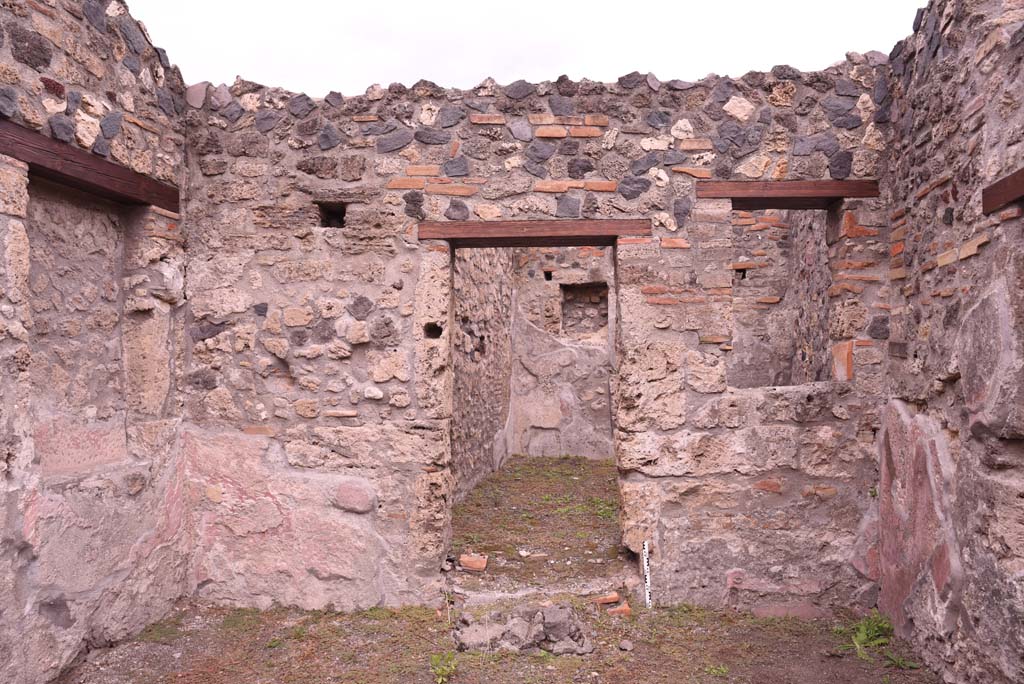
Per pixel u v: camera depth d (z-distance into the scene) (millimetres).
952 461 3025
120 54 3381
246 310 3932
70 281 3262
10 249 2715
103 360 3490
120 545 3391
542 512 5602
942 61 3094
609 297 8867
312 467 3902
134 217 3627
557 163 3855
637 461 3820
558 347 8797
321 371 3906
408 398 3865
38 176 3010
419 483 3852
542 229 3842
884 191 3779
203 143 3953
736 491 3818
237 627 3641
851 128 3793
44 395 3088
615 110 3844
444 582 3906
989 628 2656
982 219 2740
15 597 2773
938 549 3080
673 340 3822
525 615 3527
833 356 3947
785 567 3803
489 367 7309
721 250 3809
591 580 4004
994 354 2619
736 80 3812
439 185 3873
